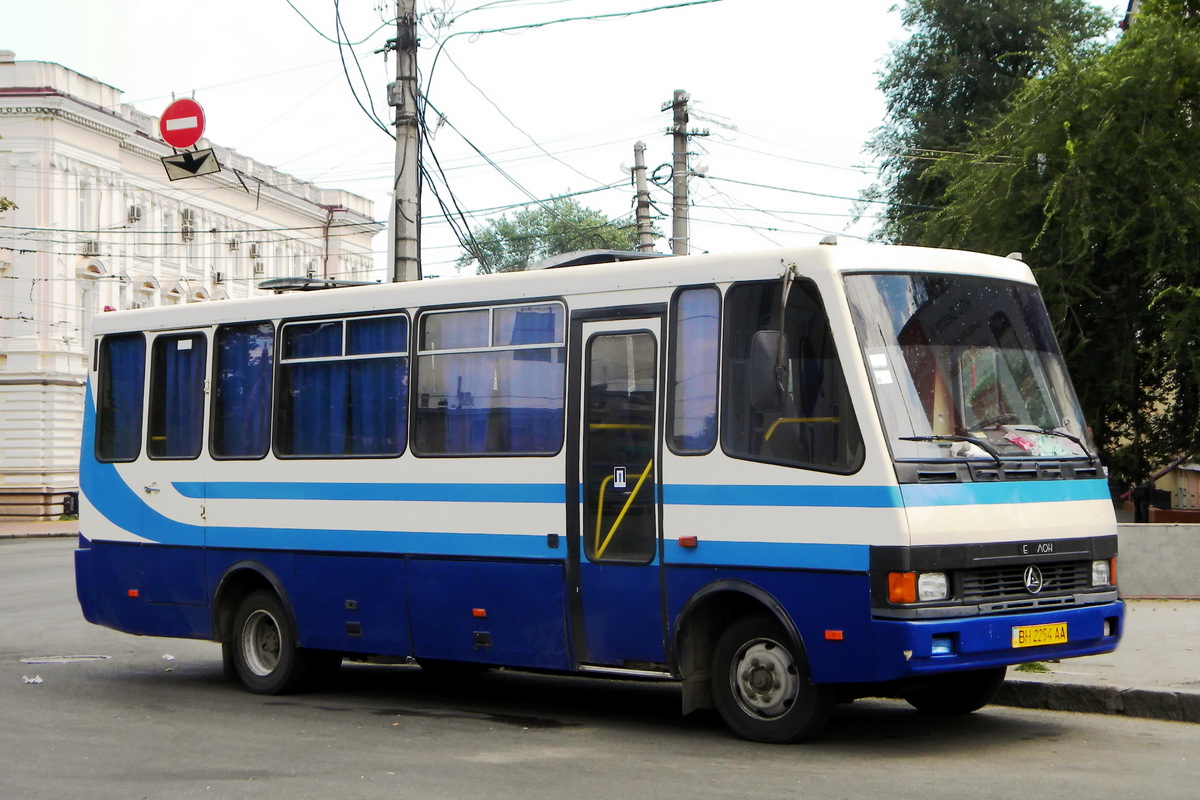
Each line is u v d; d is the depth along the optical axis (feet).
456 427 32.94
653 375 29.37
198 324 39.29
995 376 28.27
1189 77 58.34
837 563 26.09
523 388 31.71
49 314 149.69
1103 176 58.95
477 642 32.09
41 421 150.82
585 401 30.42
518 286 32.12
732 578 27.63
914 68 128.47
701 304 28.84
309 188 199.00
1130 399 62.90
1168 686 31.24
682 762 26.27
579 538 30.25
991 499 26.61
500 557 31.65
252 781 25.17
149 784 25.07
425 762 26.76
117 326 41.47
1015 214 62.08
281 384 37.06
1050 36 65.57
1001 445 27.48
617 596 29.50
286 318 37.14
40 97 146.00
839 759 26.25
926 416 26.71
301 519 36.17
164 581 39.50
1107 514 28.86
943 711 31.40
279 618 36.81
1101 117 59.16
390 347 34.68
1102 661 35.09
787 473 26.99
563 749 28.04
